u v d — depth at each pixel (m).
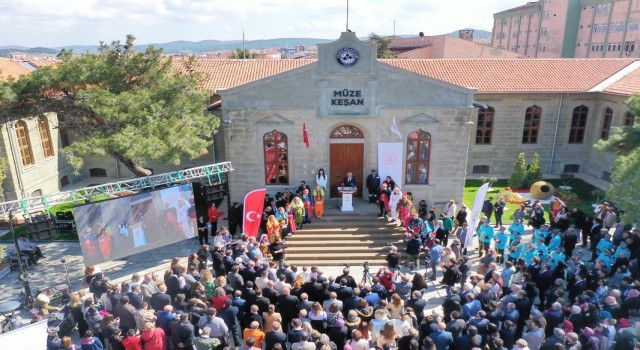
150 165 31.66
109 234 20.25
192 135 22.11
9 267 22.33
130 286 15.66
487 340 13.30
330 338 13.19
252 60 34.19
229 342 14.72
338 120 24.58
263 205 22.81
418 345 12.31
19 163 28.97
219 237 20.34
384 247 22.78
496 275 16.00
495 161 36.44
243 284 16.39
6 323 16.45
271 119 24.52
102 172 35.50
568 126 35.69
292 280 16.70
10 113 21.17
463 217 23.69
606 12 77.44
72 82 21.67
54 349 13.23
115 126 21.59
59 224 25.19
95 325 14.46
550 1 89.69
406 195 24.20
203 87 29.27
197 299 14.57
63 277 21.47
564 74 35.62
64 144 34.00
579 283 16.56
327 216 24.30
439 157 25.17
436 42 63.69
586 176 36.12
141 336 12.77
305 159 25.25
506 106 34.94
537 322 13.24
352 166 25.84
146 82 24.64
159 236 21.69
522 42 101.50
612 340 13.23
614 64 36.38
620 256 18.78
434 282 20.25
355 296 14.77
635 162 19.20
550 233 21.20
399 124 24.61
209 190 22.98
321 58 23.62
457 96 24.22
